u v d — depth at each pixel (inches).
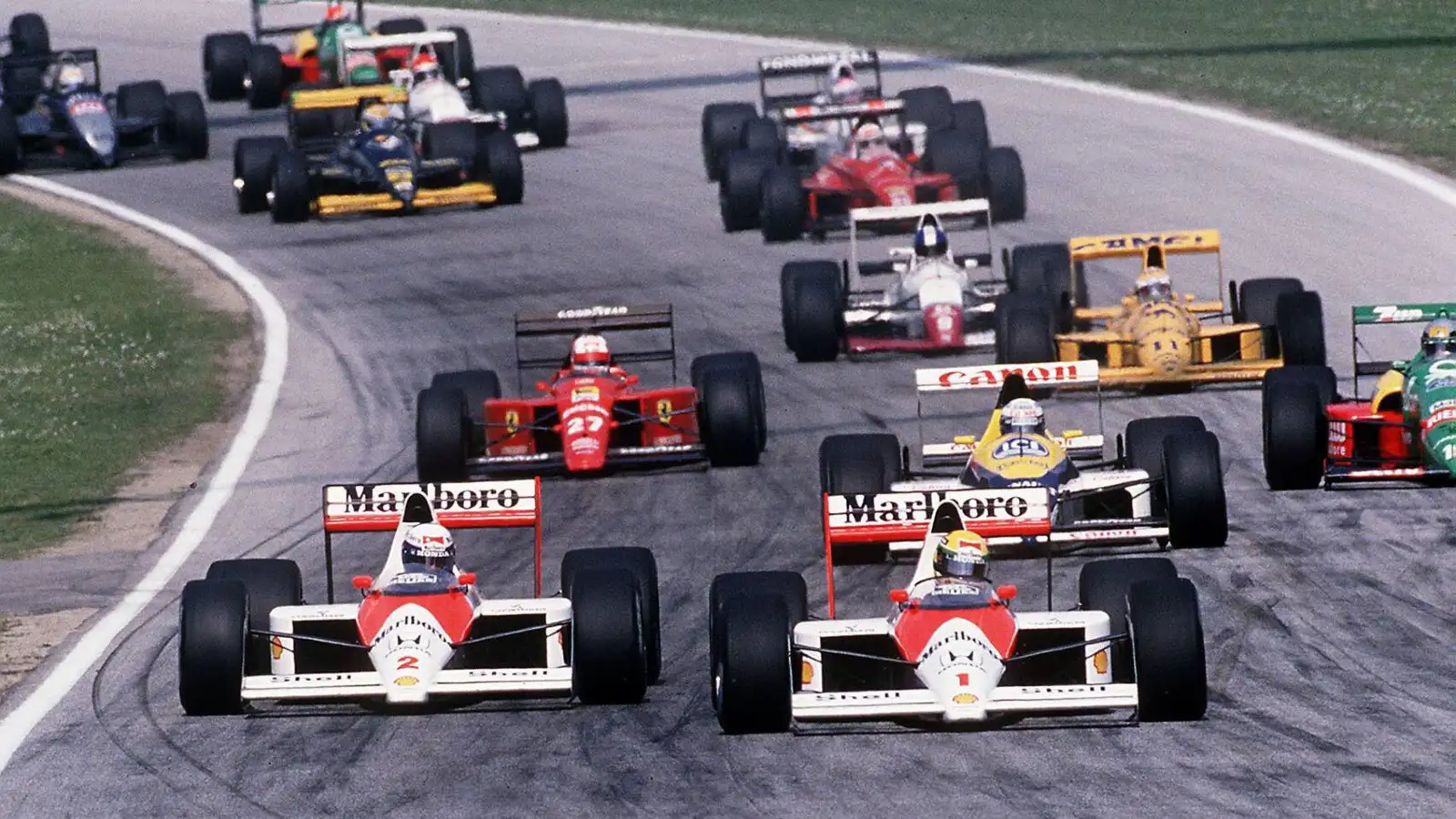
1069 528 2546.8
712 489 3078.2
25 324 4503.0
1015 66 6929.1
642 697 2148.1
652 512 2972.4
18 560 2891.2
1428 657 2224.4
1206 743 1982.0
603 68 7372.1
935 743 2010.3
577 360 3240.7
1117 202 5064.0
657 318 3639.3
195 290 4768.7
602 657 2113.7
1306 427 2844.5
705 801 1892.2
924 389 2691.9
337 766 2021.4
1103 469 2910.9
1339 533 2679.6
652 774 1963.6
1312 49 6939.0
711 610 2165.4
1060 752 1973.4
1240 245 4601.4
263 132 6535.4
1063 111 6195.9
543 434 3233.3
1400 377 2918.3
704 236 5002.5
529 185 5693.9
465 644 2105.1
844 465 2647.6
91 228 5472.4
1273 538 2674.7
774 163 5024.6
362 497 2279.8
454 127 5482.3
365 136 5403.5
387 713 2166.6
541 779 1967.3
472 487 2282.2
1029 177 5398.6
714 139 5551.2
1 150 6136.8
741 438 3152.1
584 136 6314.0
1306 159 5388.8
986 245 4722.0
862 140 4923.7
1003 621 2020.2
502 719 2135.8
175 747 2089.1
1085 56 7027.6
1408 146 5447.8
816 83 6569.9
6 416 3747.5
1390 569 2532.0
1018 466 2554.1
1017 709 1940.2
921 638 2005.4
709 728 2082.9
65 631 2539.4
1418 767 1899.6
